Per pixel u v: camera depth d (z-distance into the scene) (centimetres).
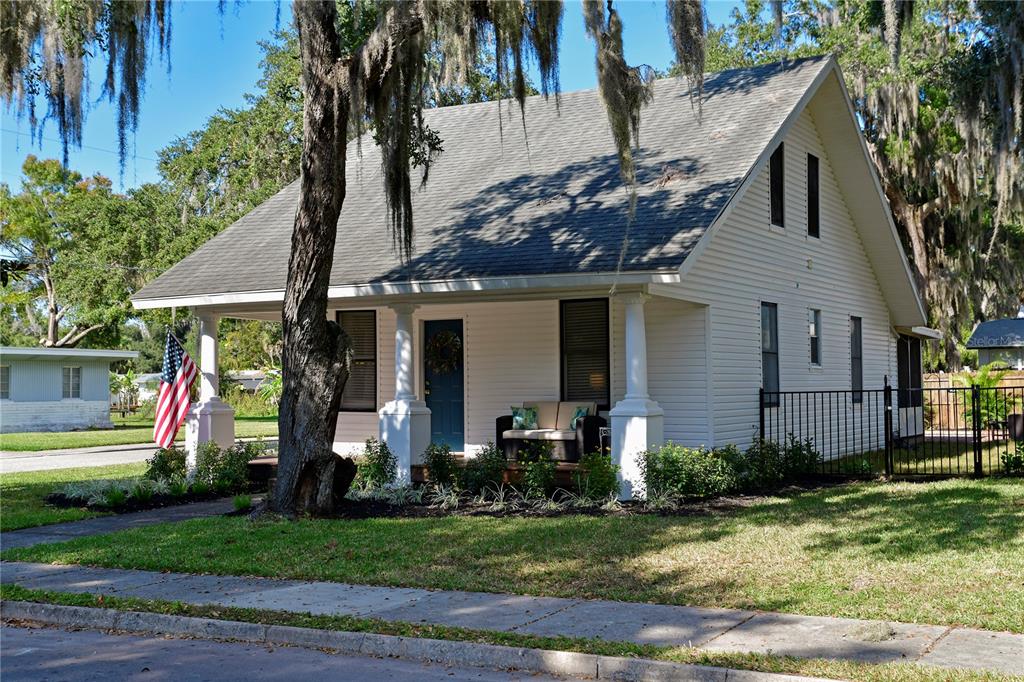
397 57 1171
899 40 1477
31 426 3694
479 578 855
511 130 1931
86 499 1473
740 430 1559
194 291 1639
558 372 1634
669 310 1505
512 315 1684
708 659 598
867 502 1240
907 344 2488
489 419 1697
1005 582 775
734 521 1108
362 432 1838
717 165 1497
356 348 1850
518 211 1552
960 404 2786
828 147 1942
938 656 592
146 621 776
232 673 641
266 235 1833
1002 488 1335
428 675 627
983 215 3095
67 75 1213
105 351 3859
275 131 3591
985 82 2223
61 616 812
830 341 1955
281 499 1229
